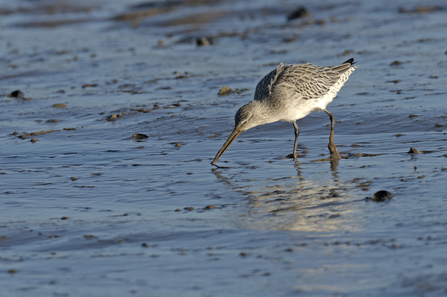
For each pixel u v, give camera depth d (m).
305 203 9.41
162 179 11.41
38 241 8.27
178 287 6.51
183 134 15.07
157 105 18.17
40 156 13.65
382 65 22.62
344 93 18.42
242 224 8.60
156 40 36.94
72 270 7.17
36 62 30.16
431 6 37.38
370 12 38.62
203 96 19.50
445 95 16.91
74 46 35.75
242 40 33.41
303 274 6.66
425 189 9.59
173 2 52.78
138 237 8.27
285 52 27.80
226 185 10.80
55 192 10.81
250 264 7.06
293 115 12.61
